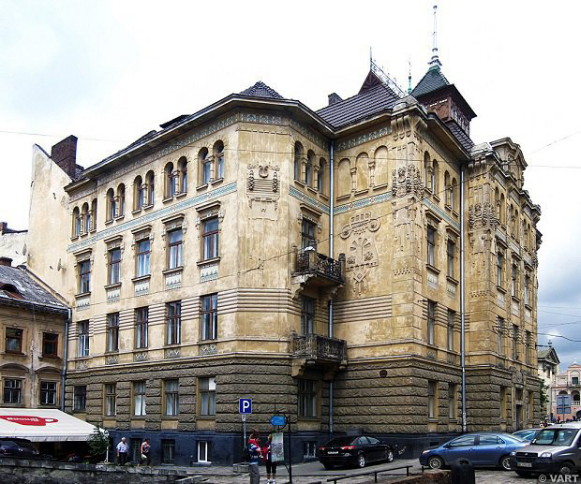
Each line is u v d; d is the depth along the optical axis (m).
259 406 28.94
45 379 39.56
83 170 45.75
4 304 38.03
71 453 35.03
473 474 16.83
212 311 31.39
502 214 41.16
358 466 26.67
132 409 34.72
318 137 34.53
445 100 45.47
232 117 32.00
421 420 30.28
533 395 45.91
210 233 32.31
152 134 38.53
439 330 34.00
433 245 34.78
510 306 41.31
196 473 25.81
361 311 32.50
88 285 40.53
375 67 41.56
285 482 21.83
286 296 30.44
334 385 32.41
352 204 34.09
